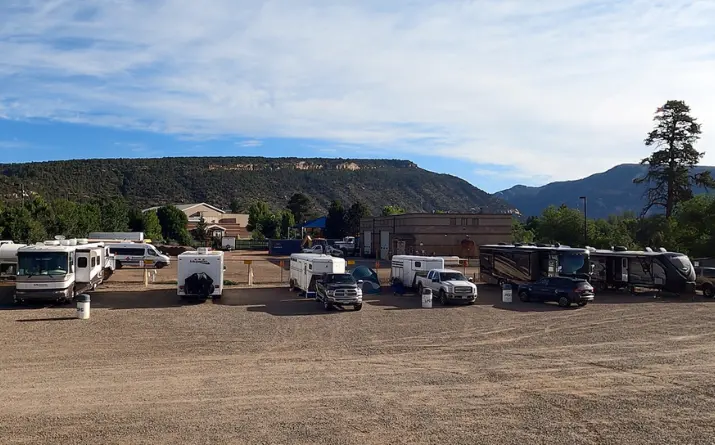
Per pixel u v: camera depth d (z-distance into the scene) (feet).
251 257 258.16
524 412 39.14
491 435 34.50
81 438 33.27
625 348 62.85
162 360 55.77
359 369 52.08
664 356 58.54
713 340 67.87
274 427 35.53
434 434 34.55
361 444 32.76
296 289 120.06
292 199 477.36
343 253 275.59
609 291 129.70
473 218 224.94
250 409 39.29
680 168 215.51
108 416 37.45
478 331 74.08
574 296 99.19
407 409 39.58
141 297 108.37
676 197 216.74
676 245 181.98
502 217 226.79
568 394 43.86
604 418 38.01
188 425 35.73
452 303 102.94
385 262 225.97
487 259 139.95
